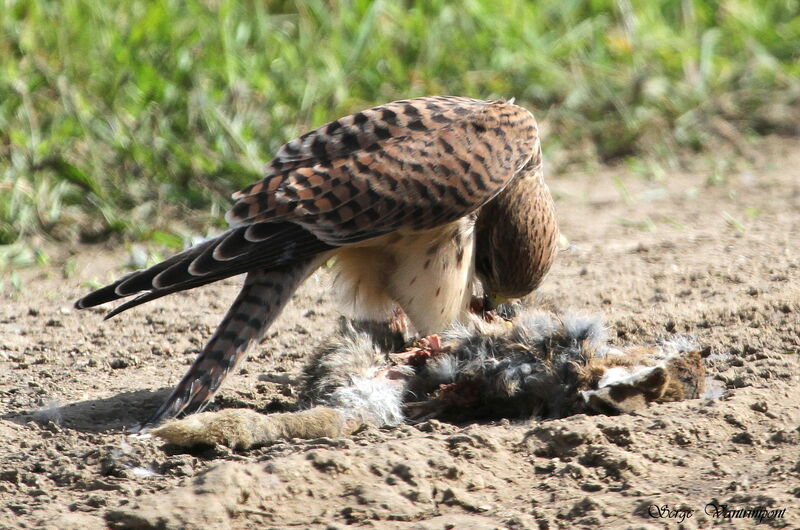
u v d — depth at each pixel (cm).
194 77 2138
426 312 1223
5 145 1977
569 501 859
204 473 881
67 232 1852
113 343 1366
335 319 1455
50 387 1195
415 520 846
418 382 1120
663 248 1720
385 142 1161
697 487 868
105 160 2011
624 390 1009
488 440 948
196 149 2006
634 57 2525
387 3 2442
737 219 1886
